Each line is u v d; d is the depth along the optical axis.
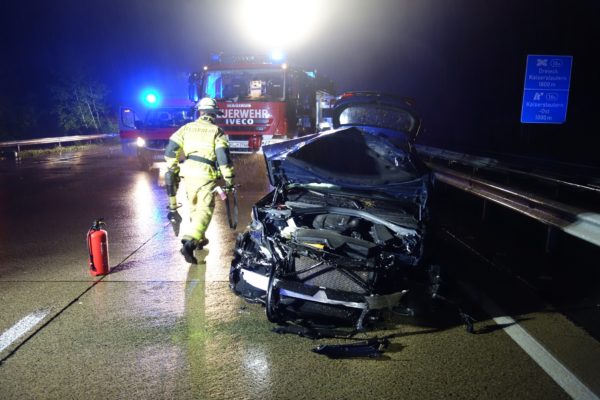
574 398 3.23
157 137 15.60
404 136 6.18
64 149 25.41
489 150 22.25
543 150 22.80
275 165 5.06
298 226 4.55
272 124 14.23
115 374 3.44
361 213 4.52
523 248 6.97
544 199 6.34
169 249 6.55
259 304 4.70
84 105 35.84
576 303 4.88
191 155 5.58
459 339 4.07
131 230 7.62
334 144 5.05
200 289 5.07
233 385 3.32
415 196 4.79
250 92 14.23
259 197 10.66
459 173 9.58
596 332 4.22
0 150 21.41
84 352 3.74
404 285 4.48
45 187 12.11
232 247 6.66
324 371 3.52
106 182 13.03
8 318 4.32
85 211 9.10
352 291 4.16
